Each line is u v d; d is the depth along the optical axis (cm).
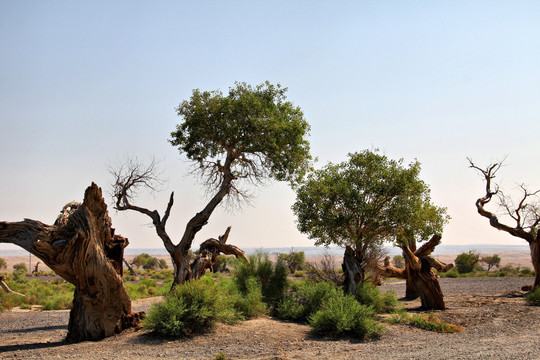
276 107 1792
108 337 1262
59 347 1161
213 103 1775
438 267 1792
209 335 1215
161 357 974
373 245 1720
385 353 973
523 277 3838
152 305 1279
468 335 1197
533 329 1252
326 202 1647
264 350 1045
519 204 2339
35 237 1173
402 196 1623
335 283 1784
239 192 1909
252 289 1612
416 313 1652
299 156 1819
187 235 1756
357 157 1667
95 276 1240
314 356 959
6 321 1955
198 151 1819
